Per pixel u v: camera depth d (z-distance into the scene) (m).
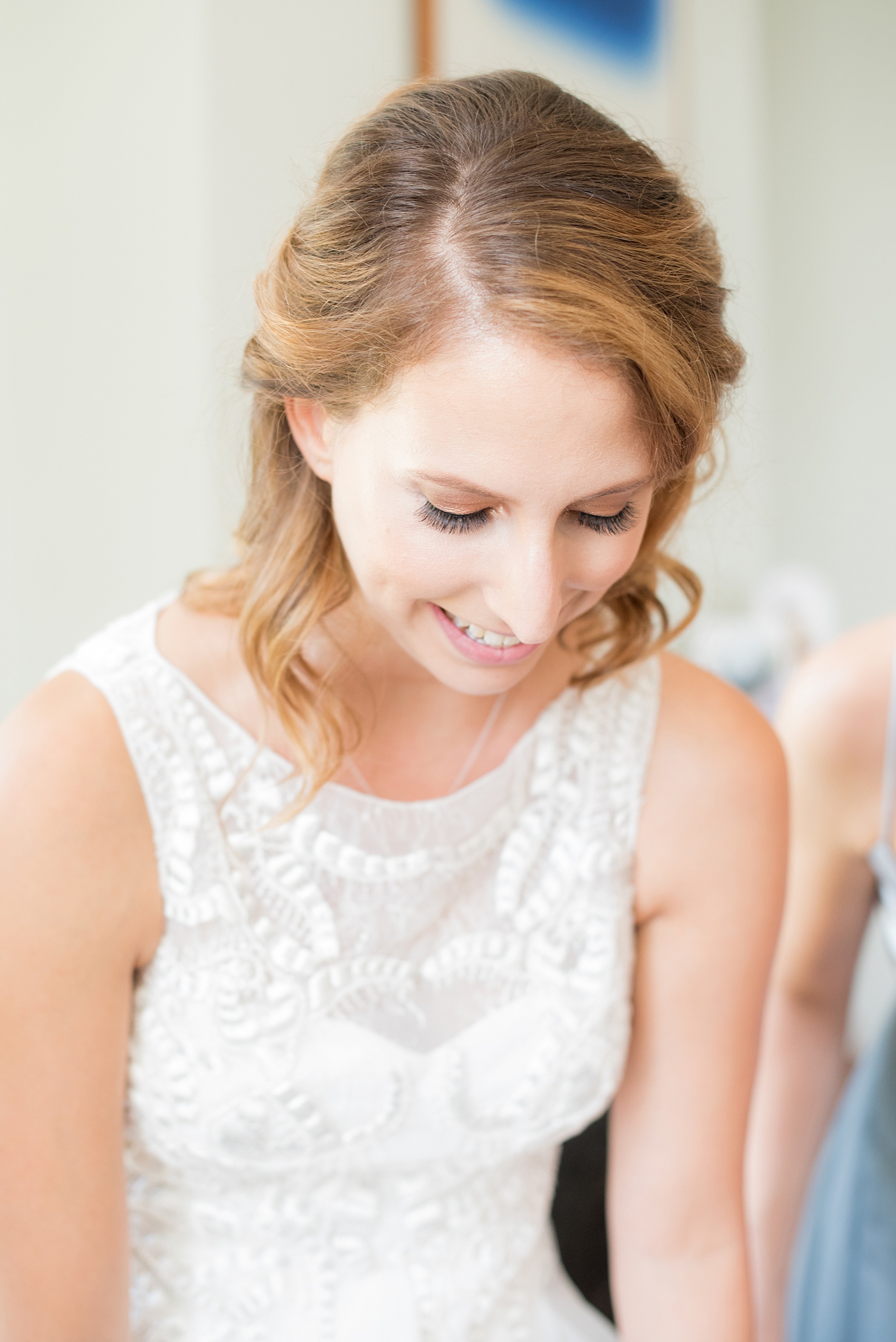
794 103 3.57
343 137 0.75
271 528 0.85
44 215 2.38
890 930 1.26
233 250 2.20
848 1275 1.26
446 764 0.93
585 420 0.65
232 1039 0.88
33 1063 0.81
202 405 2.20
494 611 0.72
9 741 0.81
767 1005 1.35
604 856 0.95
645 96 3.07
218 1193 0.94
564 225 0.65
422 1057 0.92
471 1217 0.99
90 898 0.82
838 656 1.26
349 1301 0.96
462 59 2.60
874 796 1.23
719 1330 1.01
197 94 2.12
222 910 0.87
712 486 0.94
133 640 0.87
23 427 2.45
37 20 2.33
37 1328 0.83
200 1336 0.95
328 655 0.90
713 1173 1.02
